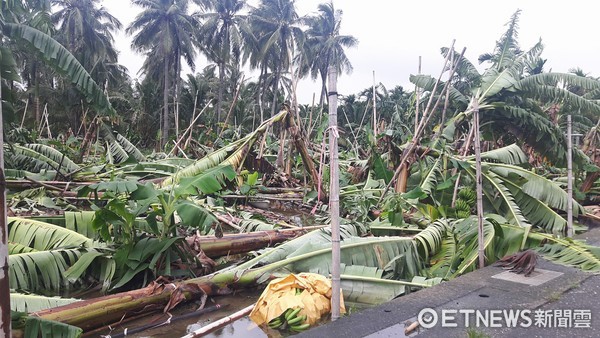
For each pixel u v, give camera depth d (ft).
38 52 30.25
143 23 131.54
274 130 78.74
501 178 35.50
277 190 45.88
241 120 115.75
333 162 14.51
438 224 25.36
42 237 20.24
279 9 135.44
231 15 136.87
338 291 14.61
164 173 40.68
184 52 136.26
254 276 18.63
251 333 14.67
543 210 33.83
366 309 15.53
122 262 18.08
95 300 14.84
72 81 30.96
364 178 46.93
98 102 32.09
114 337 14.48
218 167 20.88
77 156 55.93
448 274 20.83
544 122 41.29
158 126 134.41
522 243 23.03
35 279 17.24
